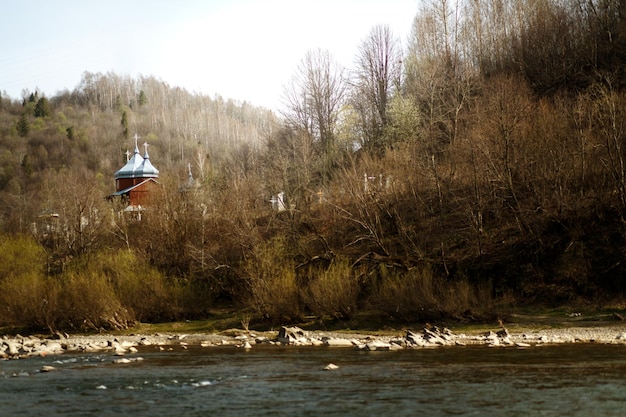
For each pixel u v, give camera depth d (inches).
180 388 1033.5
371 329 1961.1
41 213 3900.1
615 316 1834.4
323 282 2068.2
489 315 1905.8
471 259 2305.6
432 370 1143.6
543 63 3636.8
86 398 962.7
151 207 2810.0
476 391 941.2
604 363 1167.0
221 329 2126.0
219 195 2807.6
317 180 3427.7
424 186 2652.6
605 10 3592.5
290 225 2573.8
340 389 986.7
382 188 2596.0
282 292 2105.1
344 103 4377.5
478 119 2753.4
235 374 1170.0
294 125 4173.2
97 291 2170.3
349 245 2456.9
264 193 3019.2
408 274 2101.4
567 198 2309.3
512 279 2193.7
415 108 3644.2
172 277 2395.4
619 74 3166.8
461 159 2618.1
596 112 2455.7
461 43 4473.4
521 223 2361.0
